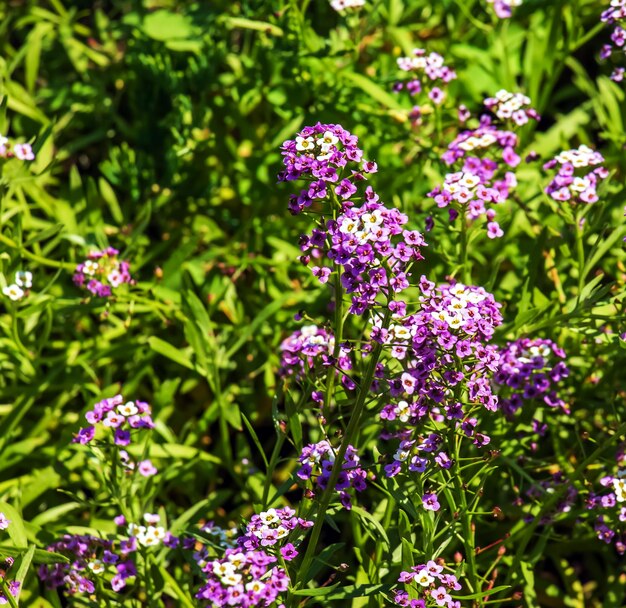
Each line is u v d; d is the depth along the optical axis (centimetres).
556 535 63
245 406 69
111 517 65
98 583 61
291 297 68
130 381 68
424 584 57
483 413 62
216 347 67
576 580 65
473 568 59
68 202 71
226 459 67
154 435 67
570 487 61
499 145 65
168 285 69
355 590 58
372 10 71
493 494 65
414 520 61
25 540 61
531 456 65
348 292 57
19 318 68
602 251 63
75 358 68
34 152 66
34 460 67
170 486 67
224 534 62
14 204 70
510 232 69
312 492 58
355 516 62
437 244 67
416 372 57
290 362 61
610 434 64
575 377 66
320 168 57
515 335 64
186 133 71
